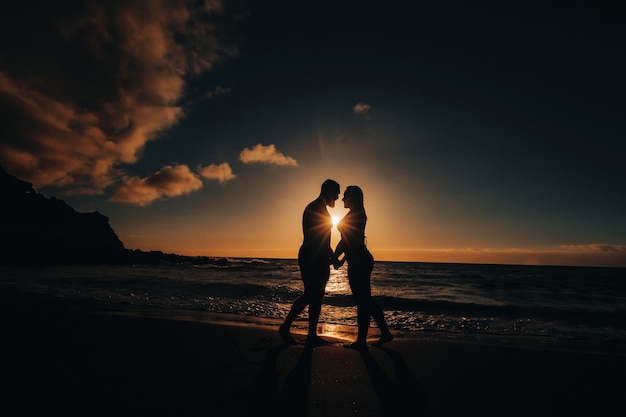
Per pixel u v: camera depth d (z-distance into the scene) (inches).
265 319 254.5
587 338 217.2
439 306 369.7
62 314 227.9
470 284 829.8
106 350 143.6
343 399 97.7
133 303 318.3
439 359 143.5
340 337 193.6
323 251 174.7
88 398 91.9
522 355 151.9
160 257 1689.2
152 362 128.2
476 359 144.5
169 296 389.7
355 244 173.6
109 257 1417.3
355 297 172.2
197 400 92.9
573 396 105.3
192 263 1686.8
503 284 837.8
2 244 1282.0
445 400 100.0
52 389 97.8
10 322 197.5
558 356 151.2
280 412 87.0
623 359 147.4
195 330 188.4
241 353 144.6
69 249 1407.5
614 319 297.0
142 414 82.5
